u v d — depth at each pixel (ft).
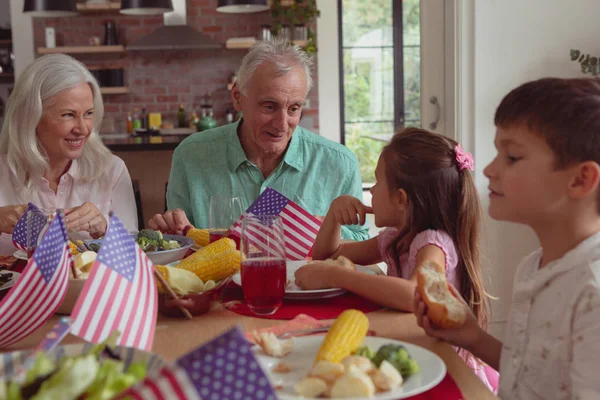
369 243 5.59
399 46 25.26
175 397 1.65
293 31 23.93
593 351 3.00
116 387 1.88
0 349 3.39
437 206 4.81
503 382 3.50
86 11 24.71
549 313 3.29
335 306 4.16
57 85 6.80
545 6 11.00
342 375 2.67
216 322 3.86
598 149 3.09
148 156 14.10
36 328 3.32
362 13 25.04
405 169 4.87
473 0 10.91
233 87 7.31
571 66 11.15
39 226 4.54
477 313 4.94
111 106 25.08
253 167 7.27
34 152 6.96
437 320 3.51
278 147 6.89
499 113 3.38
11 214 6.11
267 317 3.93
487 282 11.07
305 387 2.64
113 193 7.61
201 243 5.77
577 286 3.15
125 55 24.97
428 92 11.76
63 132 6.93
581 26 11.09
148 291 3.18
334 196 7.38
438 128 11.77
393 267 5.18
